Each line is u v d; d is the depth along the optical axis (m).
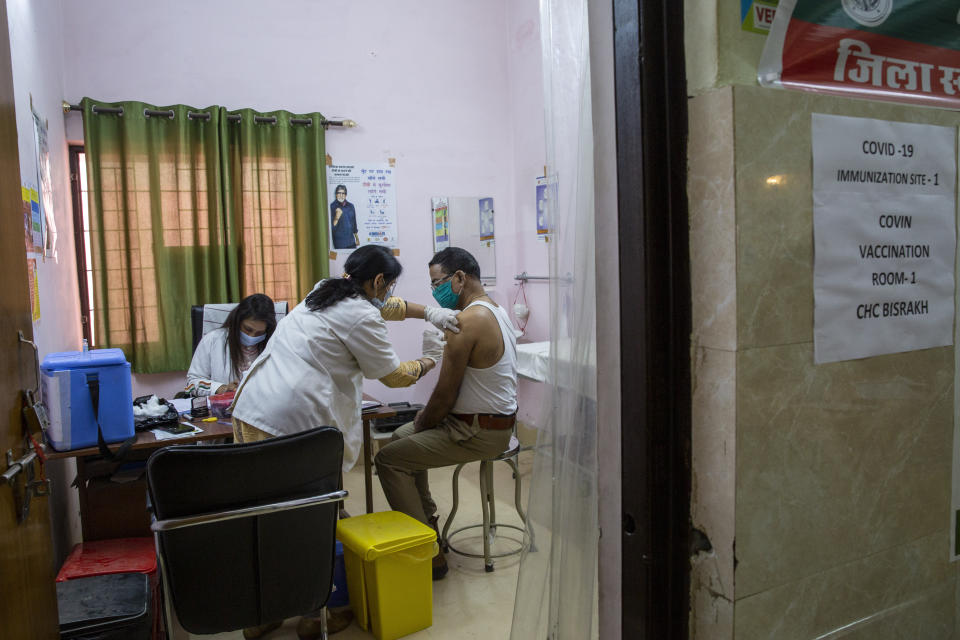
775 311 0.78
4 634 1.08
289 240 3.64
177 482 1.42
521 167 4.17
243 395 2.07
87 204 3.36
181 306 3.43
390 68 3.93
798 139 0.78
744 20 0.77
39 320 2.31
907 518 0.95
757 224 0.75
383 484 2.38
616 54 0.80
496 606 2.21
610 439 0.87
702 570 0.82
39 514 1.30
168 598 1.53
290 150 3.62
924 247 0.91
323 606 1.71
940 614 1.01
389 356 2.14
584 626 0.95
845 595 0.89
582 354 0.94
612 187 0.83
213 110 3.40
